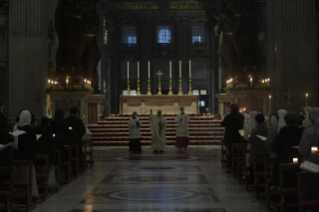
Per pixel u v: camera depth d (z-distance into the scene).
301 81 17.98
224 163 15.30
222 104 27.77
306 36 18.02
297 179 6.87
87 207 8.25
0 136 7.19
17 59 19.11
